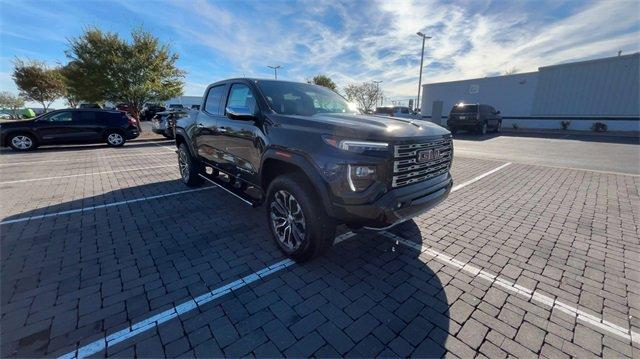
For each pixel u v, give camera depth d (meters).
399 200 2.49
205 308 2.35
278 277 2.78
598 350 1.94
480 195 5.31
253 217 4.25
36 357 1.87
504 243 3.44
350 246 3.39
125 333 2.08
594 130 19.20
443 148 3.10
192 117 5.28
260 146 3.26
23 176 6.85
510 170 7.49
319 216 2.71
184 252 3.24
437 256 3.16
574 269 2.89
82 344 1.98
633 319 2.21
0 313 2.26
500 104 23.92
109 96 15.73
